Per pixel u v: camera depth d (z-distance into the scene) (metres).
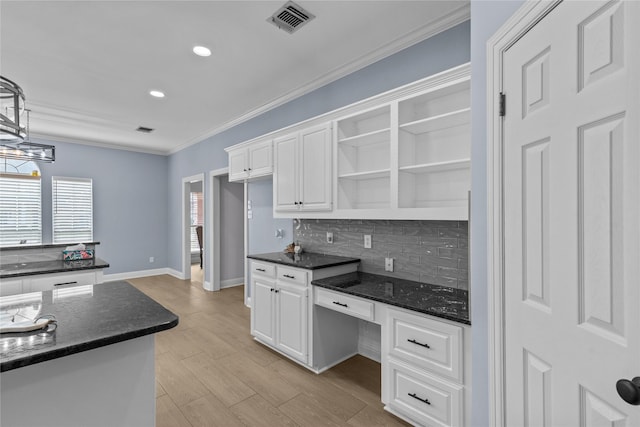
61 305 1.50
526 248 1.10
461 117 1.96
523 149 1.12
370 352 2.79
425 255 2.38
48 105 3.93
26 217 5.13
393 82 2.59
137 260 6.30
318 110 3.28
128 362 1.25
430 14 2.20
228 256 5.42
